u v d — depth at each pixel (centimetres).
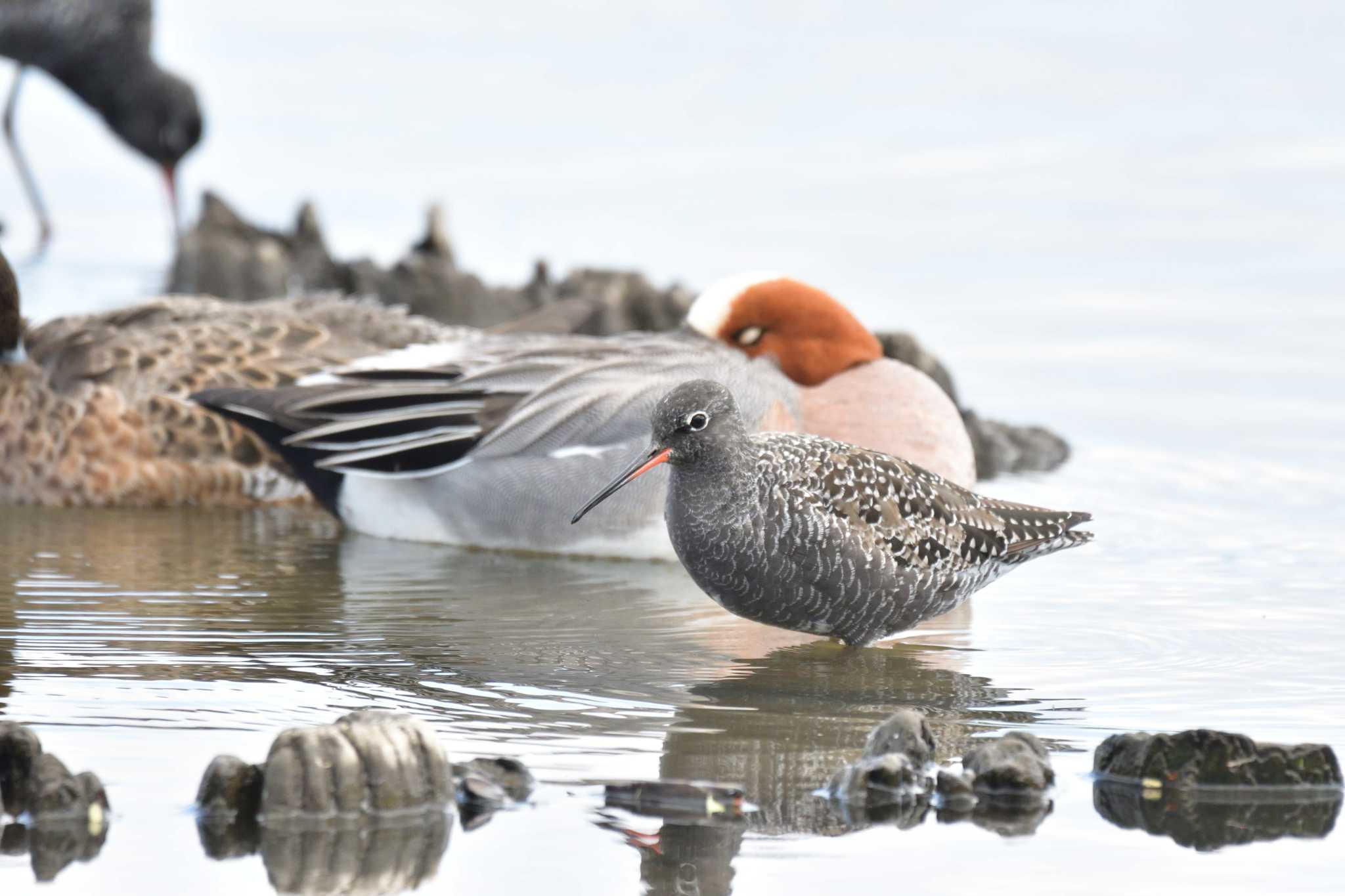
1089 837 867
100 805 870
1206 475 1617
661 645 1173
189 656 1120
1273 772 925
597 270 2122
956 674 1115
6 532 1445
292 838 849
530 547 1407
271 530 1478
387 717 909
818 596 1113
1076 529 1207
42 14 2675
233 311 1652
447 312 2142
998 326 2070
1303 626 1210
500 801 891
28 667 1088
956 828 876
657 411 1092
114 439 1527
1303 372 1914
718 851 846
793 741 991
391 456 1420
